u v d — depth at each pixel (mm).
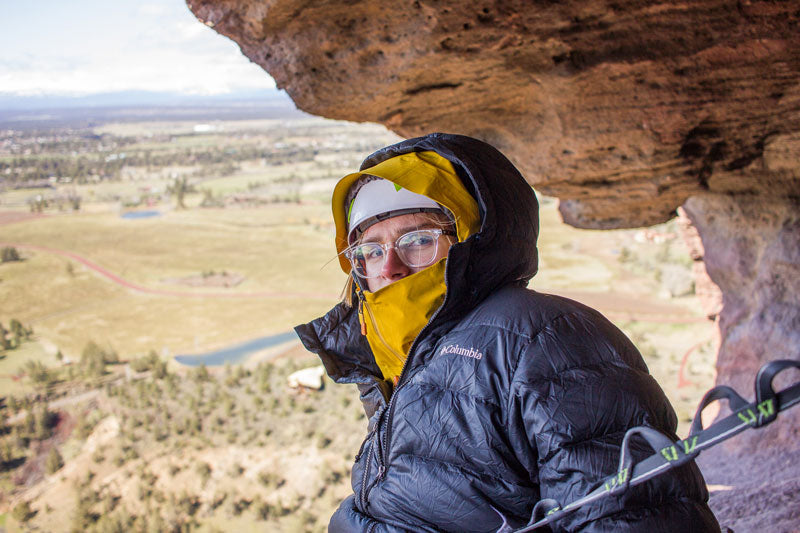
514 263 1190
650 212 4918
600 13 2672
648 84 3008
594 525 884
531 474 994
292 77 3160
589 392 950
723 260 4910
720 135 3453
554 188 4105
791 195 4285
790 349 4328
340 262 1510
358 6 2781
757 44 2703
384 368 1386
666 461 687
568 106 3242
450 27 2766
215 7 2998
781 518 2252
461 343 1079
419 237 1262
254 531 29594
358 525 1187
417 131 3697
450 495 1027
